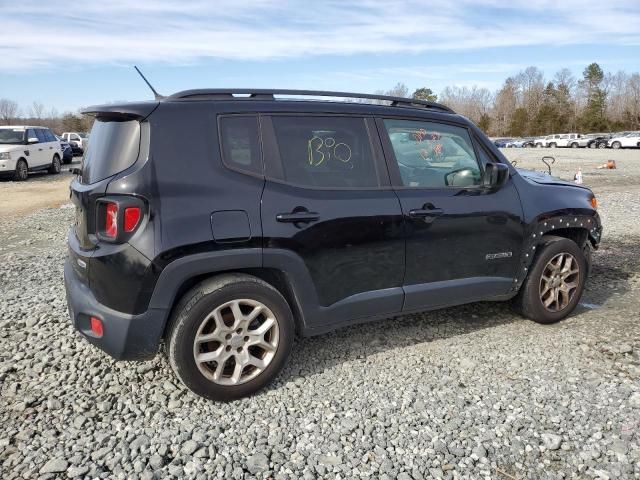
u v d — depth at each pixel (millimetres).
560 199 4547
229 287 3197
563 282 4570
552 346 4133
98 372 3713
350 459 2785
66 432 3014
